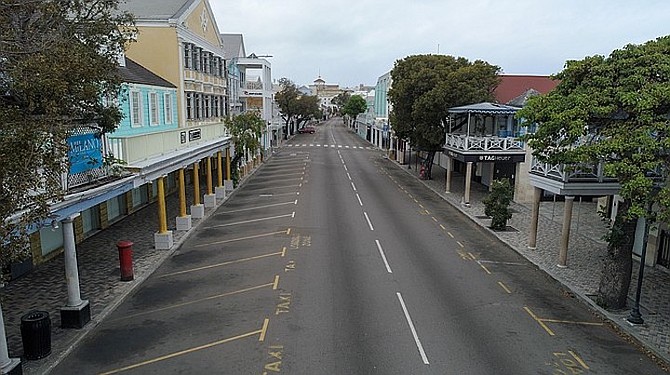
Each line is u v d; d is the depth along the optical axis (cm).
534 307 1416
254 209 2767
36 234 1758
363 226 2352
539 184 1897
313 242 2050
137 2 3119
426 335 1218
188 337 1198
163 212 1933
